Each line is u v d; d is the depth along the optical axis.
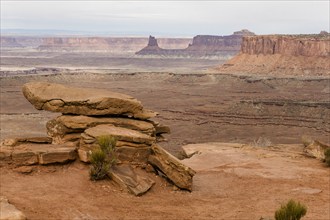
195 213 16.59
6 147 19.03
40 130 99.81
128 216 15.20
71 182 17.62
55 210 14.45
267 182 22.55
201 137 96.44
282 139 92.44
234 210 17.42
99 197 16.62
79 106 21.19
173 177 19.47
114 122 21.48
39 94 21.67
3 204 13.33
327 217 17.12
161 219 15.41
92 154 18.30
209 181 22.34
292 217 12.53
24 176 17.62
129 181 18.22
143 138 20.36
